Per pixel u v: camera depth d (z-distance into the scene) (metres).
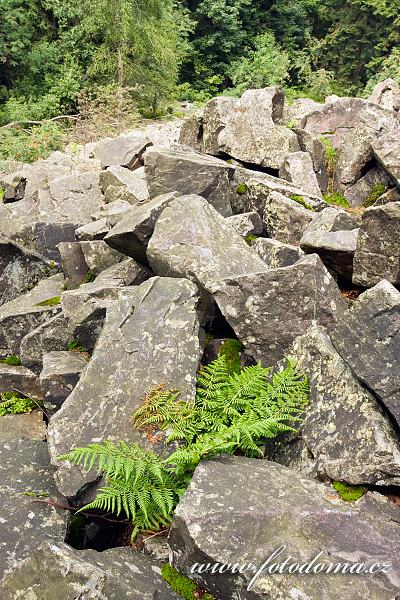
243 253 4.83
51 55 23.34
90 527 3.97
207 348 4.51
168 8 23.58
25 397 5.46
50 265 7.03
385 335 3.37
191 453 3.41
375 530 3.02
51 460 3.68
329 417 3.53
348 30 29.28
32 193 8.59
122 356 4.05
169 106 22.66
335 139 7.91
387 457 3.15
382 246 4.52
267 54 26.95
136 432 3.77
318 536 2.99
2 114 20.62
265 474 3.35
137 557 3.33
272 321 4.15
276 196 5.95
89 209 8.13
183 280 4.35
